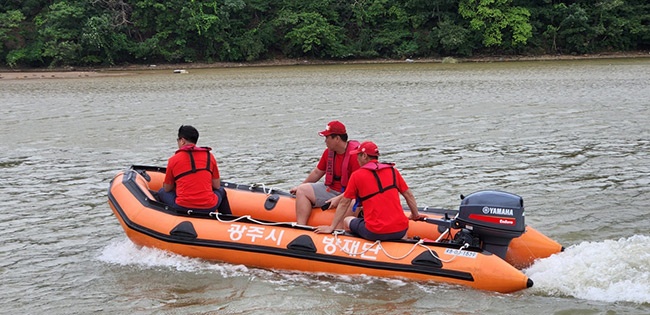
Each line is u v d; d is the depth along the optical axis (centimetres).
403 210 711
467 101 2091
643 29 4744
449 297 587
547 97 2159
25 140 1506
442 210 734
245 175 1089
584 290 583
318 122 1681
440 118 1719
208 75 3716
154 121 1769
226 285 626
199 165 709
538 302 572
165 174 755
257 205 754
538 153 1232
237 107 2045
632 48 4900
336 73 3631
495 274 598
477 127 1559
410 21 4981
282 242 664
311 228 670
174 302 588
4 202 956
